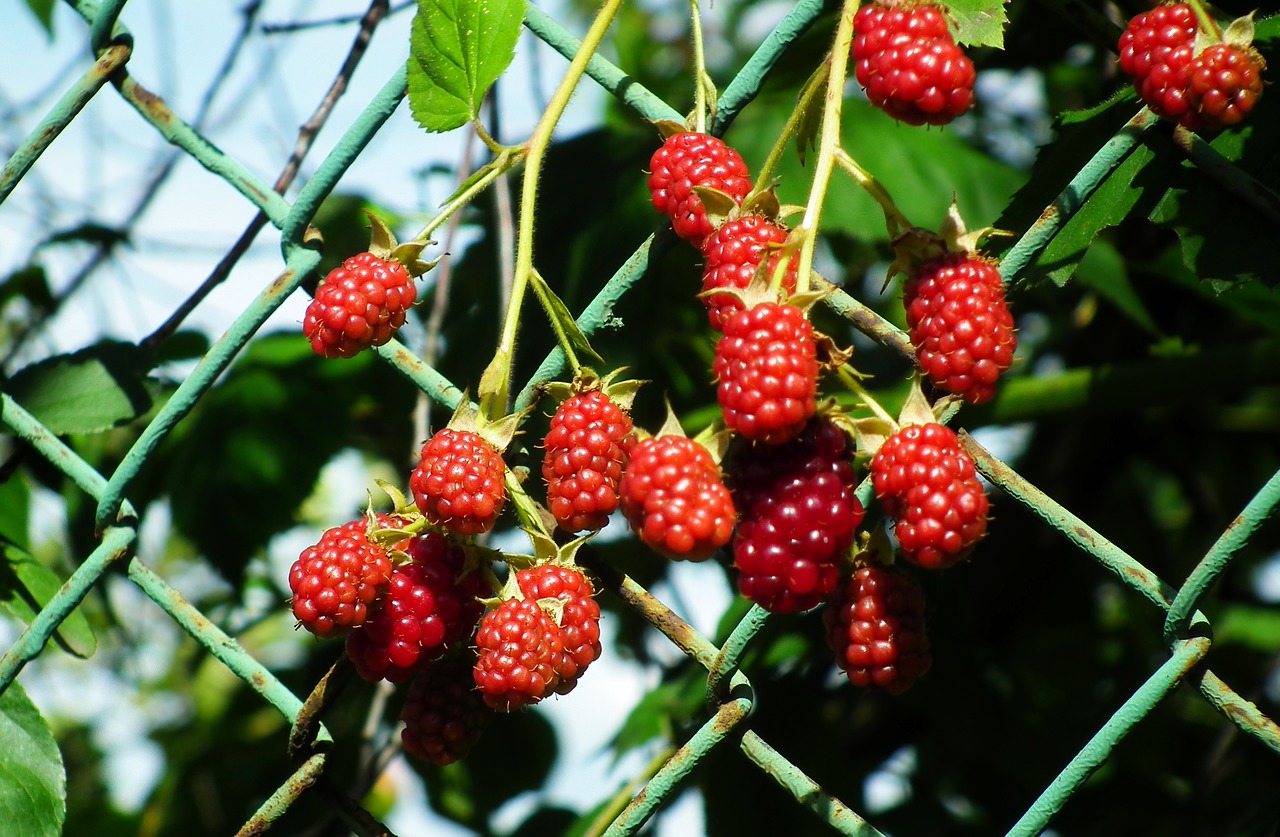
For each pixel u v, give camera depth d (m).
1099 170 0.57
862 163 0.83
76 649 0.66
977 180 0.83
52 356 0.68
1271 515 0.55
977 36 0.58
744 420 0.54
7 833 0.63
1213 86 0.56
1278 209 0.58
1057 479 0.93
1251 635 0.96
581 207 0.84
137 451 0.62
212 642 0.62
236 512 0.91
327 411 0.93
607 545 0.90
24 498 0.71
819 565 0.54
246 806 1.02
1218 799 0.83
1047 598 0.99
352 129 0.61
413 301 0.58
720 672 0.58
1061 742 0.74
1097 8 0.71
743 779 0.73
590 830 0.74
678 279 0.84
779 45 0.59
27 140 0.63
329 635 0.57
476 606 0.58
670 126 0.59
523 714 0.97
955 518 0.54
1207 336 0.86
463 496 0.56
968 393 0.55
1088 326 0.90
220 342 0.62
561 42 0.61
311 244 0.62
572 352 0.58
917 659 0.56
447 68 0.59
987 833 0.84
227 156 0.63
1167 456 0.99
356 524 0.57
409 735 0.58
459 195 0.59
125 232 0.83
